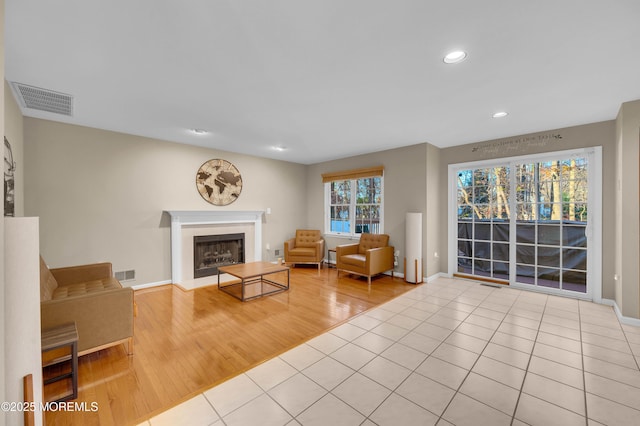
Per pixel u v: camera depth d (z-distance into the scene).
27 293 1.36
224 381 2.04
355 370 2.17
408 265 4.74
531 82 2.54
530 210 4.27
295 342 2.63
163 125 3.81
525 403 1.80
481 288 4.39
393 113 3.34
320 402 1.82
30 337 1.37
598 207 3.62
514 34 1.85
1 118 1.12
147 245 4.41
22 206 3.30
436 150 5.02
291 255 5.86
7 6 1.56
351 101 2.98
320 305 3.63
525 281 4.33
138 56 2.13
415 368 2.19
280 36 1.89
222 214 5.22
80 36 1.87
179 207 4.76
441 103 3.03
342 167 6.06
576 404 1.79
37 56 2.11
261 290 4.28
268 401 1.83
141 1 1.55
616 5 1.57
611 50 2.02
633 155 2.97
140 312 3.38
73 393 1.84
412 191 4.92
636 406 1.77
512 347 2.52
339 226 6.29
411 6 1.60
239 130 4.04
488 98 2.90
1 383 1.13
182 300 3.82
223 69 2.32
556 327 2.93
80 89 2.69
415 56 2.13
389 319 3.17
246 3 1.57
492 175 4.64
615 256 3.46
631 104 2.96
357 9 1.62
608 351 2.44
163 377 2.09
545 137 4.02
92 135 3.90
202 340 2.67
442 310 3.44
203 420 1.66
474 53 2.08
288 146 5.02
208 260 5.21
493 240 4.66
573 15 1.66
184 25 1.77
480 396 1.87
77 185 3.79
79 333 2.19
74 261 3.78
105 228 4.02
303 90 2.72
